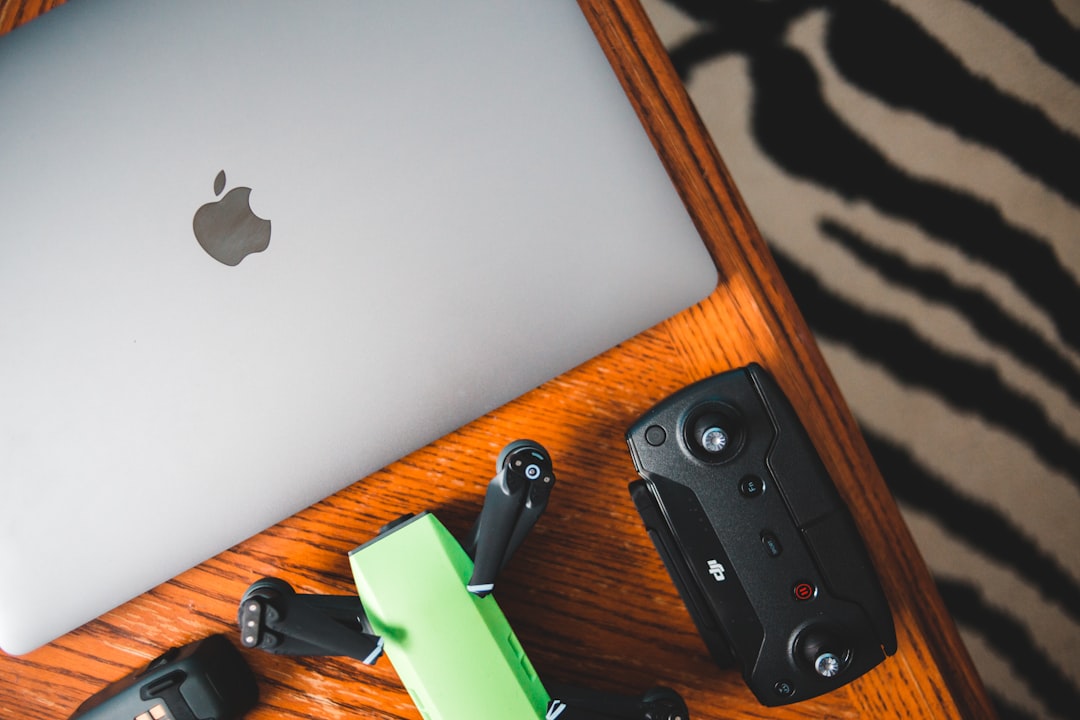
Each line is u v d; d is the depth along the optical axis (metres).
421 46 0.56
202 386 0.56
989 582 0.98
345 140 0.55
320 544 0.62
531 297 0.57
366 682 0.63
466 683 0.56
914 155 0.98
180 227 0.55
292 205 0.55
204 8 0.55
